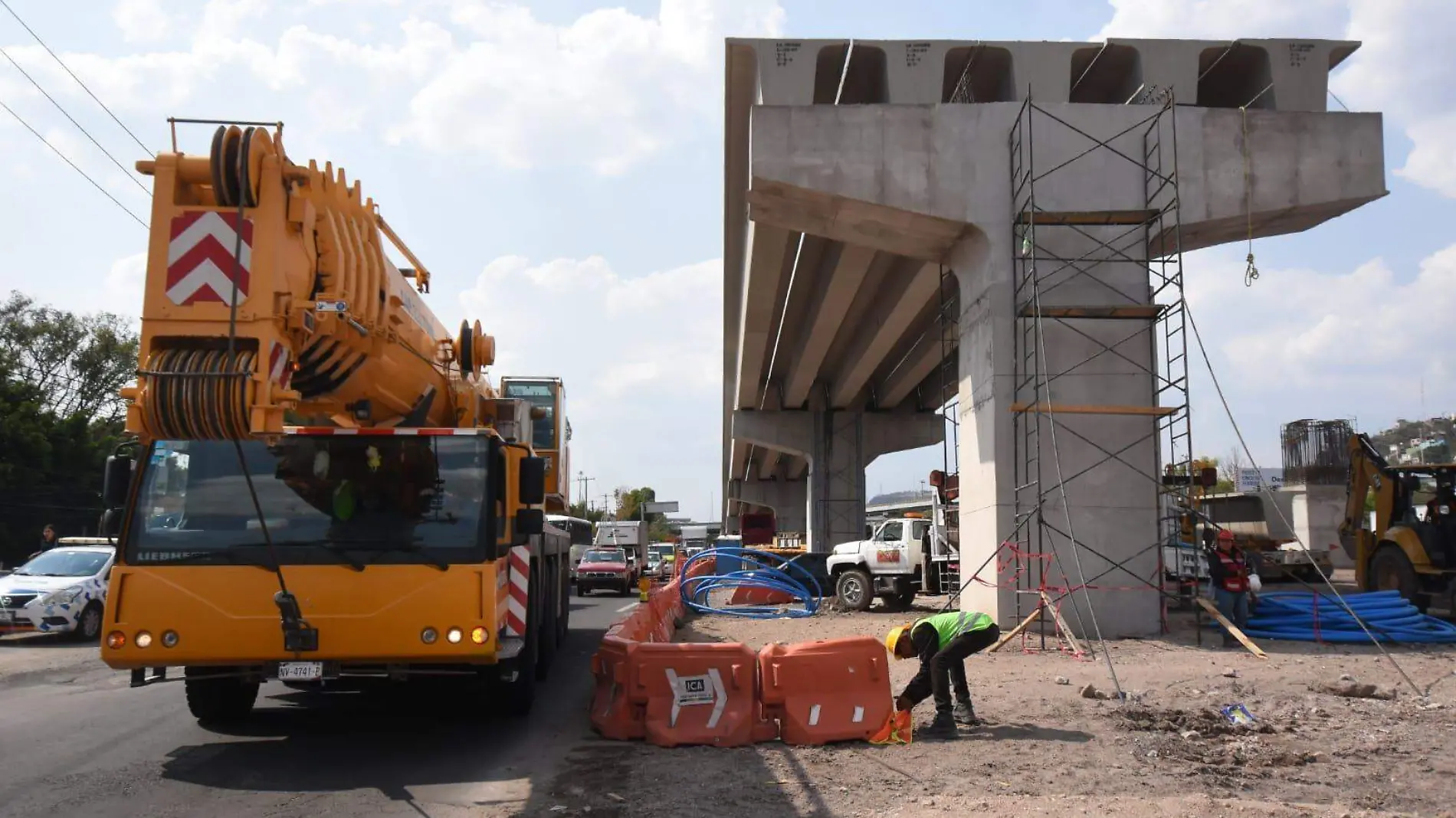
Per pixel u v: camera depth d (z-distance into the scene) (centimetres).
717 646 874
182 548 766
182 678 787
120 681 1227
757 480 8056
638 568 3941
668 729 838
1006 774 716
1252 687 1091
